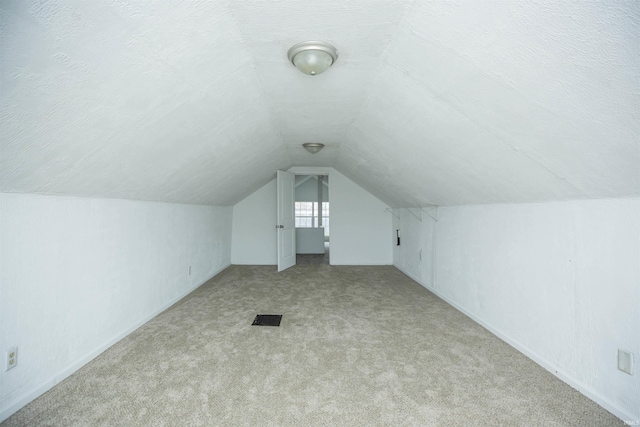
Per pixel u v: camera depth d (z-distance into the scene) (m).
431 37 1.28
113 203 2.34
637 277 1.38
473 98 1.47
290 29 1.40
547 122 1.29
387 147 2.90
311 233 7.63
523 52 1.06
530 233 2.09
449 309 3.18
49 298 1.75
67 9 0.90
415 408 1.56
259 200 5.98
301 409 1.56
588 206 1.62
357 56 1.65
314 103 2.37
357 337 2.46
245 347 2.28
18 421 1.44
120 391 1.70
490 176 2.09
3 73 0.96
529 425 1.42
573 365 1.73
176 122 1.91
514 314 2.26
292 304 3.36
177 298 3.49
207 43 1.38
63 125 1.31
